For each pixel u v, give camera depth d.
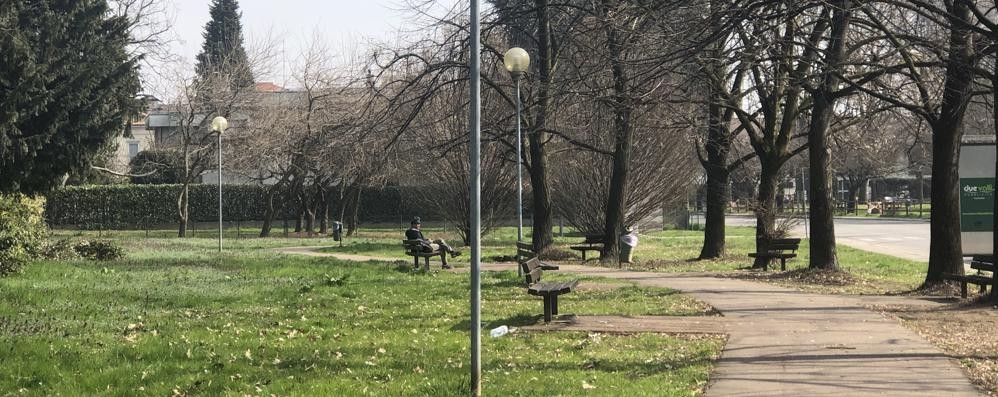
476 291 7.41
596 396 7.42
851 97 21.36
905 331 11.03
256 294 15.23
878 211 73.88
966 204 19.08
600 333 11.12
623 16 17.02
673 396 7.47
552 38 25.20
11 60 19.14
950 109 15.68
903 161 68.25
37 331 10.59
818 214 19.25
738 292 15.96
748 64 14.98
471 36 7.23
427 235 44.00
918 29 15.77
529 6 25.78
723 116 25.73
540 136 27.27
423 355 9.48
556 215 42.91
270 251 28.50
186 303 13.80
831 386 7.96
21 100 19.11
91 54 21.42
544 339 10.64
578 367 8.85
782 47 17.36
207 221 58.59
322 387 7.78
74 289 14.72
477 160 7.33
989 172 19.00
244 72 49.09
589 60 21.45
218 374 8.41
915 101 17.56
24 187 20.45
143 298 14.15
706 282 18.16
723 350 9.87
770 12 15.23
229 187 59.41
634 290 16.31
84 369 8.62
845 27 16.48
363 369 8.65
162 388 7.82
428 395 7.45
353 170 40.62
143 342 9.98
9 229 16.83
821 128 19.14
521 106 24.81
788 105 23.28
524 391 7.61
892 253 31.86
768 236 23.42
